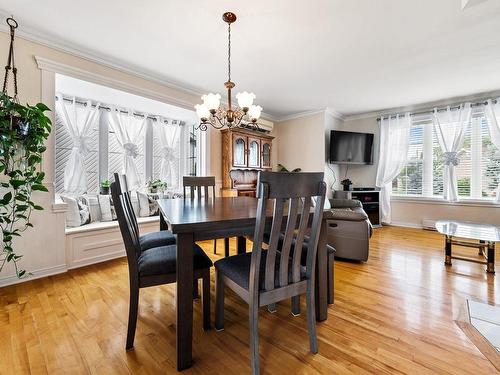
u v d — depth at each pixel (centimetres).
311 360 121
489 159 374
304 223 117
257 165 441
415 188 446
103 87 273
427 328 146
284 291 116
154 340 135
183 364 114
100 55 256
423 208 437
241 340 137
